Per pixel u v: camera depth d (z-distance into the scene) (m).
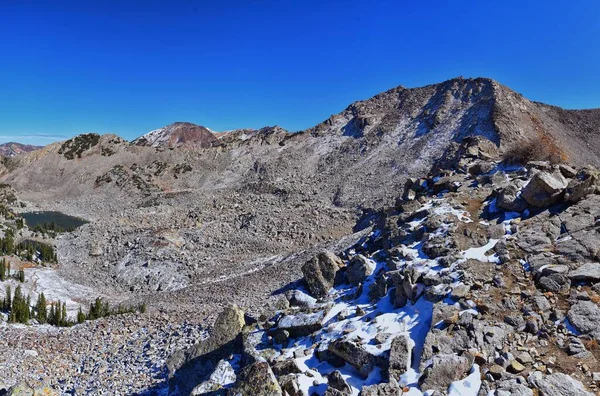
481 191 27.22
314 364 16.36
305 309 21.52
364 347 15.27
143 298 52.78
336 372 14.54
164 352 29.73
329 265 24.91
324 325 19.06
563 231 19.64
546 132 110.31
